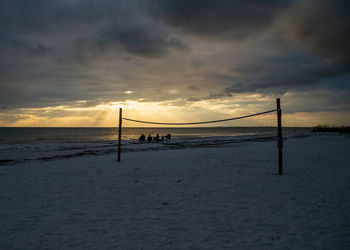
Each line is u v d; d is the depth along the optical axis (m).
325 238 3.42
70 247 3.19
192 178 7.88
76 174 8.62
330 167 9.66
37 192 6.11
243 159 12.59
